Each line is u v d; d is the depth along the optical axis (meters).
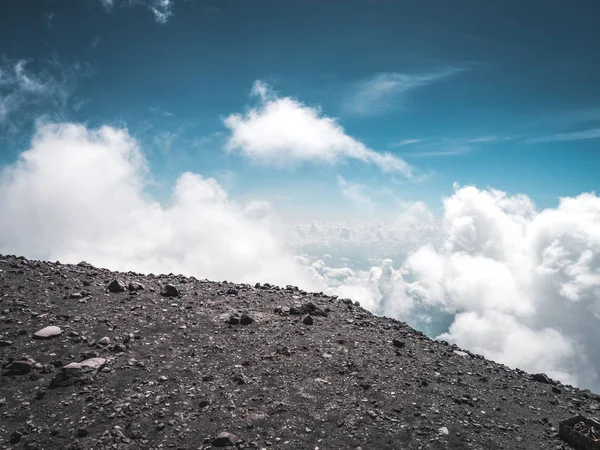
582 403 12.71
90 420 8.70
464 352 16.41
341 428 9.29
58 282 17.27
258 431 8.91
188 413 9.37
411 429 9.45
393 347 15.12
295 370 12.08
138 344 12.62
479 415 10.63
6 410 8.73
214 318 15.81
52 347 11.63
